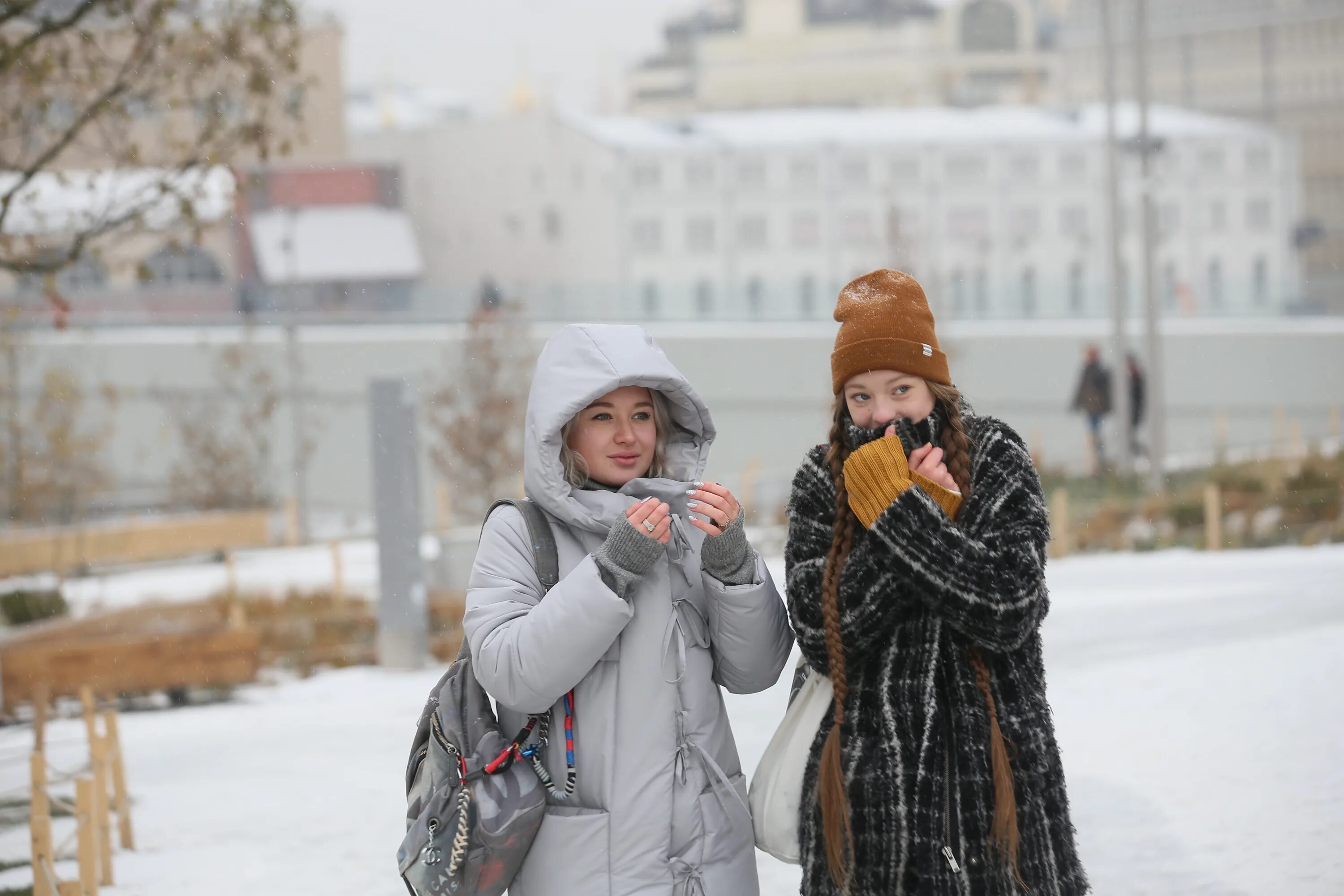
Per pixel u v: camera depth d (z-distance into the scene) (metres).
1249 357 30.12
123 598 17.53
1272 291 34.66
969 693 2.70
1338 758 6.15
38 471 22.44
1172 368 31.00
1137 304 34.62
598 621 2.71
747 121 75.06
